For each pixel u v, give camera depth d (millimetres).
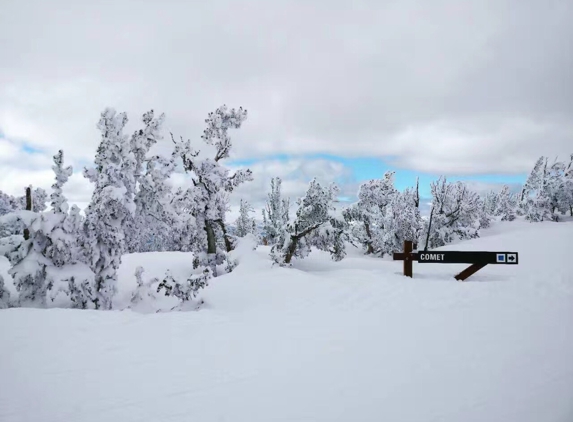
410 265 14820
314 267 20203
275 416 4160
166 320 8445
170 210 13539
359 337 7246
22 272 9633
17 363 5730
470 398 4492
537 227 36406
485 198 66062
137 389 4902
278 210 37188
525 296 10953
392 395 4625
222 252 19766
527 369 5391
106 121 12211
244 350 6484
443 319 8672
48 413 4273
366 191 33094
